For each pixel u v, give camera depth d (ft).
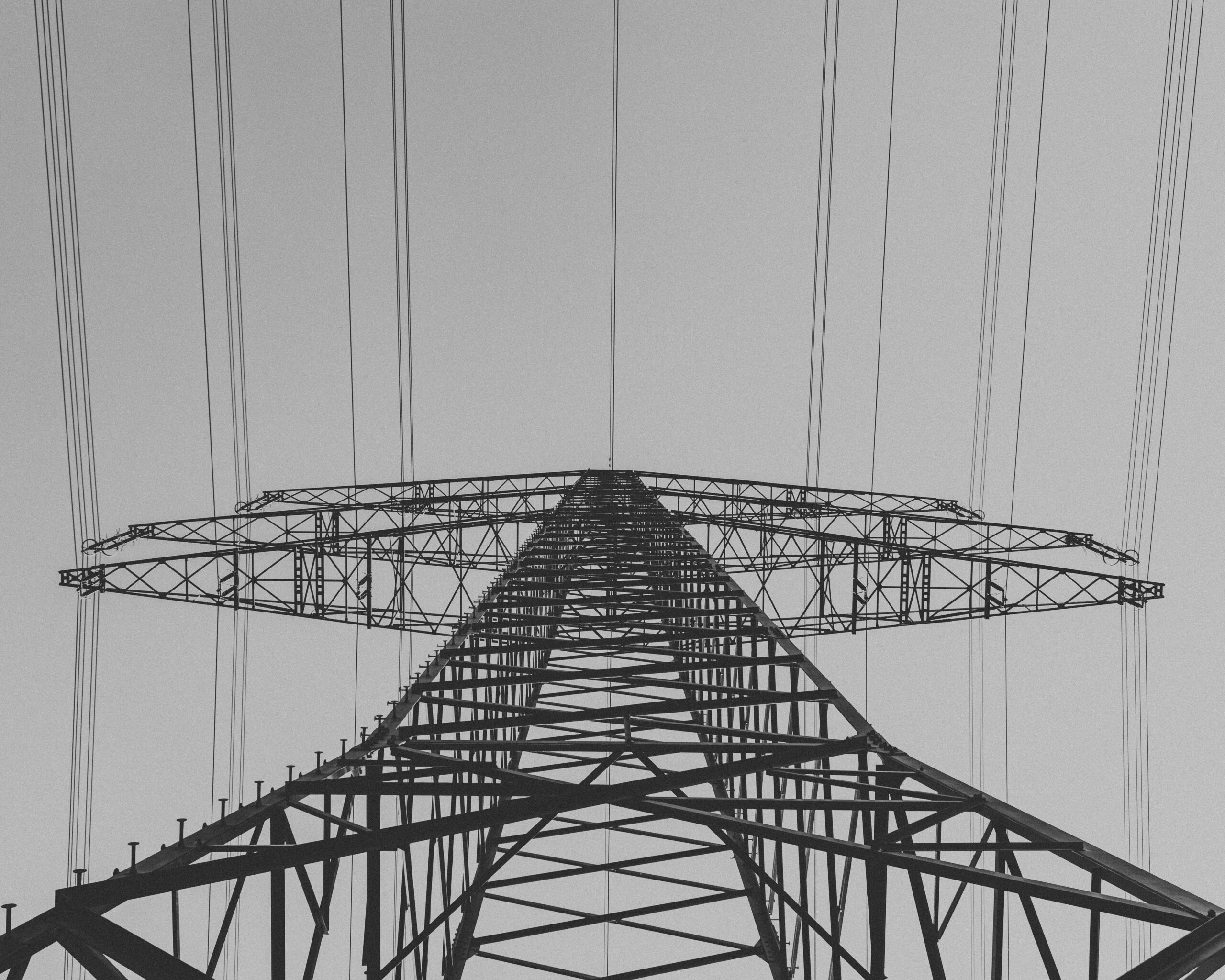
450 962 36.50
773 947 36.70
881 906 21.88
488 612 38.01
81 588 57.31
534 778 22.99
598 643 34.14
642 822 30.55
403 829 18.98
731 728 30.53
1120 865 18.92
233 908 19.13
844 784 26.25
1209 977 15.37
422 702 29.45
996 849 21.03
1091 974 17.58
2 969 14.73
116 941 15.80
